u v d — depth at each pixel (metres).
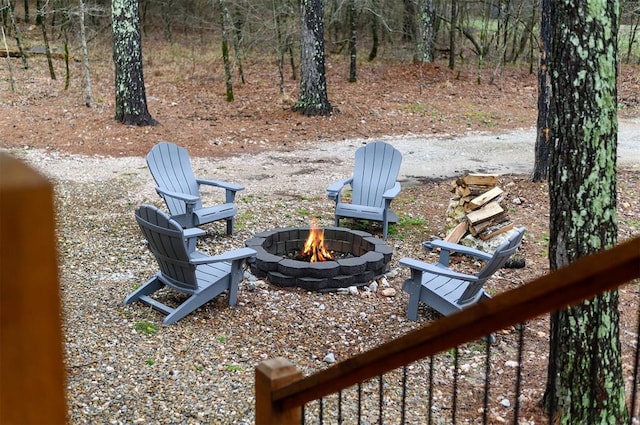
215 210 6.57
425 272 5.23
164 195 6.41
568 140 3.04
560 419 3.23
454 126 13.26
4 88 13.79
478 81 16.84
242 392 3.77
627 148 11.28
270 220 7.35
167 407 3.57
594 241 3.08
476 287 4.73
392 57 19.47
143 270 5.68
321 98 13.19
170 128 11.70
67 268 5.61
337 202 6.80
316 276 5.38
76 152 10.16
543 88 8.51
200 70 17.08
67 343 4.21
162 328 4.57
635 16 19.05
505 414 3.53
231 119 12.73
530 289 1.29
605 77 2.96
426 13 18.00
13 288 0.70
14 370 0.73
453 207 6.64
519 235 4.72
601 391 3.13
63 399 0.78
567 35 2.96
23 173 0.71
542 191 8.48
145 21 22.31
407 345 1.56
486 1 18.48
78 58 17.27
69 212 7.30
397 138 12.23
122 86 11.50
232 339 4.48
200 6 21.03
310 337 4.59
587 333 3.07
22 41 18.47
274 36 14.99
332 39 20.55
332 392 1.80
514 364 4.19
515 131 13.06
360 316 4.98
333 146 11.46
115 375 3.87
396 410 3.60
